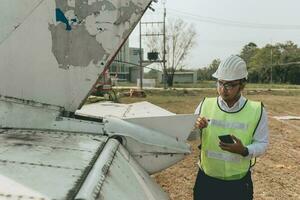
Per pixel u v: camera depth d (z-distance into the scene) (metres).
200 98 34.38
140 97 33.75
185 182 7.32
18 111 3.08
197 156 9.20
